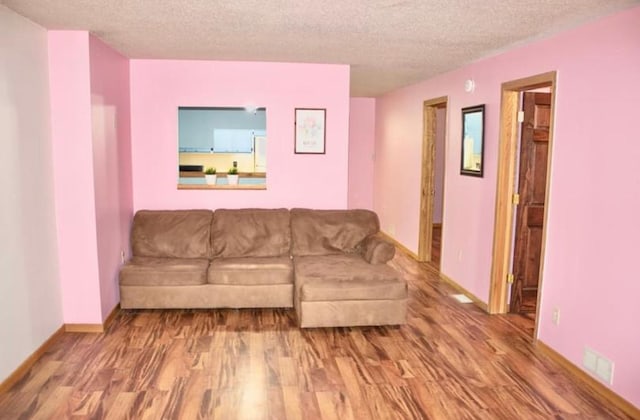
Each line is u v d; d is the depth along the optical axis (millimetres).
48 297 3533
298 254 4664
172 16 3121
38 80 3383
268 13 3027
